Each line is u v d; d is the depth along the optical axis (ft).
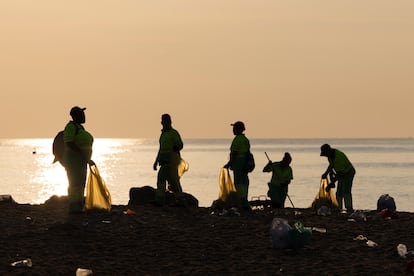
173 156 61.05
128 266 41.83
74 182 55.88
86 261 42.52
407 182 309.42
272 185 66.90
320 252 44.98
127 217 55.31
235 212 58.34
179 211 59.26
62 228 49.83
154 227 51.67
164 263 42.63
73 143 55.36
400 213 62.03
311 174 366.63
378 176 356.59
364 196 231.30
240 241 47.83
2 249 44.57
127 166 453.58
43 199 215.72
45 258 42.86
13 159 593.83
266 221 55.01
